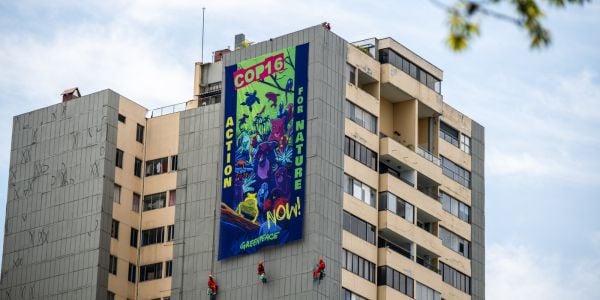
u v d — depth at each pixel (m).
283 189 110.06
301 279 105.94
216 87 126.94
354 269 110.25
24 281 124.00
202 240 116.06
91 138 125.12
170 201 121.94
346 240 110.06
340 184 110.94
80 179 124.25
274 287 107.44
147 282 120.50
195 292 114.44
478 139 133.38
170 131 124.50
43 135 128.75
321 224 107.56
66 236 123.00
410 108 122.31
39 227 125.25
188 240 117.31
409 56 123.12
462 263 126.06
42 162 127.75
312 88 111.62
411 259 117.12
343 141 112.62
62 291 121.00
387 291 112.44
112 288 119.94
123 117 126.06
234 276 111.06
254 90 115.69
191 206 118.56
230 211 113.62
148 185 124.06
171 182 122.50
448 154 127.81
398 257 115.00
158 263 120.50
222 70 118.94
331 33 114.50
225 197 114.56
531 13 25.28
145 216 123.06
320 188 108.62
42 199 126.25
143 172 125.00
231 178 114.75
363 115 116.12
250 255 110.44
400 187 117.69
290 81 113.19
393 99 122.69
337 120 112.50
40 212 125.81
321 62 112.38
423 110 125.00
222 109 117.62
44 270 123.06
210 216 116.50
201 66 128.62
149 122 126.69
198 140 121.44
